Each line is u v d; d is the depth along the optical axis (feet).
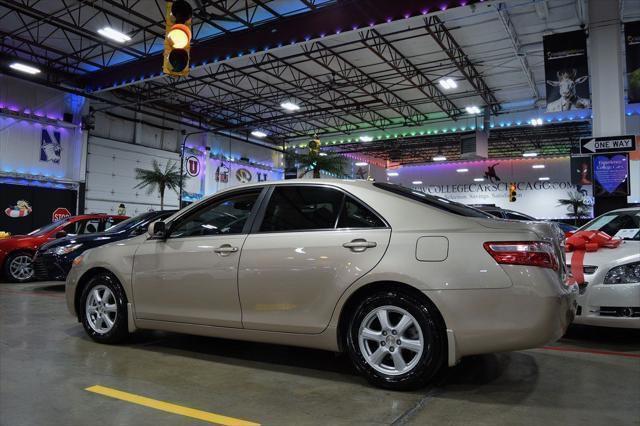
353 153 124.57
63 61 65.05
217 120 96.27
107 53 62.28
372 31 55.72
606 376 11.14
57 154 69.51
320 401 9.34
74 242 24.18
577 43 42.29
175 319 12.51
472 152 85.10
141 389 10.00
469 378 10.87
